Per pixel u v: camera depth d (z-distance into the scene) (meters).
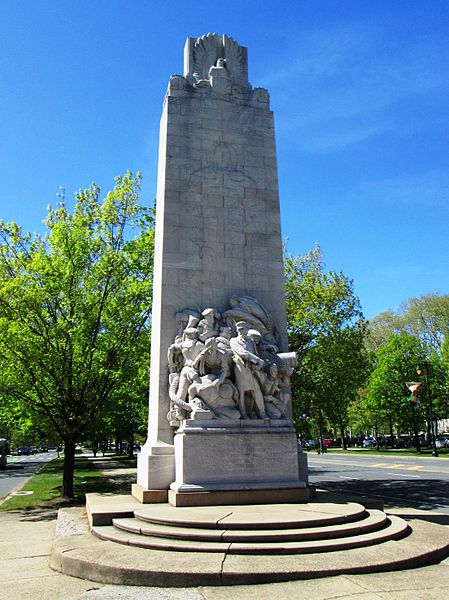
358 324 22.31
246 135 14.01
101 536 8.28
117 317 18.67
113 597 6.02
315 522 8.05
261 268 13.09
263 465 10.45
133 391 21.00
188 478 10.01
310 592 5.95
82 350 17.78
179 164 13.16
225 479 10.19
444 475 23.50
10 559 8.57
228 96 14.16
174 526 8.16
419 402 43.62
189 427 10.34
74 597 6.12
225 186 13.36
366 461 36.12
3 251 18.69
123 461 45.31
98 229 19.52
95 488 21.23
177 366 11.48
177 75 13.83
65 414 18.00
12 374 17.33
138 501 10.70
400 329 53.34
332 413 22.33
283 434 10.72
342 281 22.05
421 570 6.85
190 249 12.64
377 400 48.31
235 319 12.01
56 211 20.30
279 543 7.37
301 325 20.95
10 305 17.22
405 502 14.65
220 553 7.13
